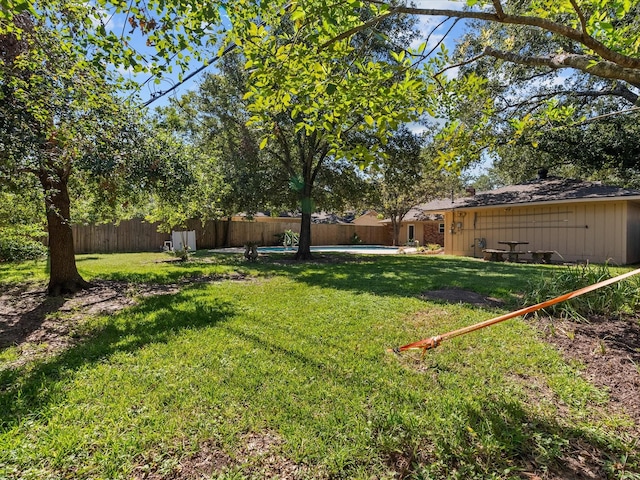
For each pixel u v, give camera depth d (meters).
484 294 5.68
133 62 2.79
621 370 2.93
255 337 3.70
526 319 4.23
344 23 2.19
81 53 3.18
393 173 12.21
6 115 3.21
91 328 4.07
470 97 3.37
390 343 3.53
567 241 11.38
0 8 2.43
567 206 11.39
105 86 3.84
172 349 3.37
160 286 6.67
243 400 2.47
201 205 8.66
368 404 2.43
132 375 2.83
